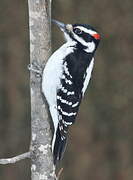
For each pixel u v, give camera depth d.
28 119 15.20
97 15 15.19
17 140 15.13
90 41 9.33
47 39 8.66
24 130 15.17
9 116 15.23
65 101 8.96
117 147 15.20
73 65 9.05
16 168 15.02
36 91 8.65
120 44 15.22
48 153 8.61
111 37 15.22
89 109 15.20
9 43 15.33
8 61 15.34
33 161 8.60
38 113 8.62
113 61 15.25
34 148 8.59
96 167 15.22
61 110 8.93
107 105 15.23
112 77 15.23
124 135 15.20
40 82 8.63
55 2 15.19
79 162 15.17
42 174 8.59
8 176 14.98
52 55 8.74
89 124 15.22
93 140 15.29
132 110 15.17
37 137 8.61
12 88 15.26
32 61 8.67
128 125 15.16
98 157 15.26
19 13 15.36
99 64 15.17
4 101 15.33
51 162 8.62
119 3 15.20
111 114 15.23
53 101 8.81
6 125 15.20
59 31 14.86
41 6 8.57
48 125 8.65
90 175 15.16
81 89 9.18
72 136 15.20
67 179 15.09
